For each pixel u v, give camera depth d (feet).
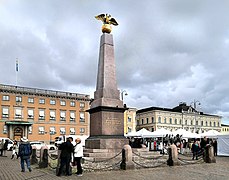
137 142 76.07
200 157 76.13
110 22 67.31
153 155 62.13
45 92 210.38
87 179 36.88
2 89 193.16
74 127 219.82
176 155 55.01
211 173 44.16
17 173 43.57
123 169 46.78
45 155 51.44
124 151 47.55
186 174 42.57
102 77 62.80
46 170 47.09
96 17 66.80
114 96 61.72
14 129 195.62
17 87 200.23
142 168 48.91
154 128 286.25
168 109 305.32
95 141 57.67
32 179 37.11
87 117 227.61
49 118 209.87
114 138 57.77
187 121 304.71
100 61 64.95
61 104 216.95
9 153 115.24
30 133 200.95
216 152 98.78
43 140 204.95
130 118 261.03
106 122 58.49
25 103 201.77
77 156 40.09
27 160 45.78
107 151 55.52
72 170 44.24
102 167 47.80
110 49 64.95
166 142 108.27
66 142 40.78
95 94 63.41
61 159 40.29
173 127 294.05
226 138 101.65
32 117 203.21
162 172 44.34
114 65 64.39
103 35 65.67
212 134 106.93
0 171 47.39
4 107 193.88
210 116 323.16
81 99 226.17
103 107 58.65
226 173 44.37
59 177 38.68
